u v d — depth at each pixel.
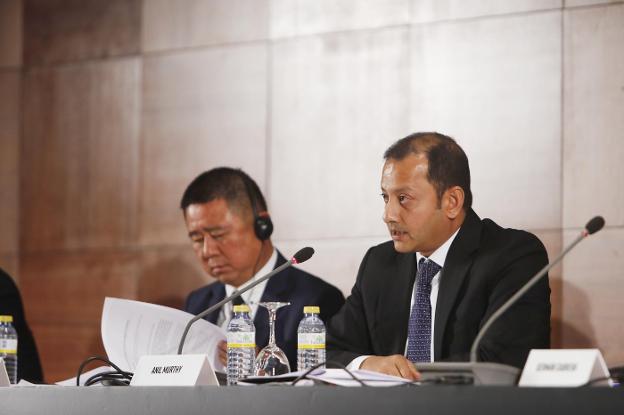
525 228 8.80
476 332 6.44
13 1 11.16
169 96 10.40
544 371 4.48
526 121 8.90
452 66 9.23
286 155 9.84
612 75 8.68
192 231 8.55
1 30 11.16
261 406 4.66
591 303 8.54
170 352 6.52
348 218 9.51
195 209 8.51
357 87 9.61
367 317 7.03
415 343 6.67
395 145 6.81
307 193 9.70
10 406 5.26
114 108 10.61
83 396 5.10
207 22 10.32
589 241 8.59
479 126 9.05
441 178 6.64
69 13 10.91
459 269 6.61
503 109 8.98
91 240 10.55
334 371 4.97
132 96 10.55
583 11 8.83
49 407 5.17
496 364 4.59
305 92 9.83
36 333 10.61
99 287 10.45
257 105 10.02
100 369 6.52
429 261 6.79
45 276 10.68
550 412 4.13
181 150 10.28
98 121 10.67
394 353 6.78
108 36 10.73
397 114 9.40
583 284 8.58
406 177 6.63
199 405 4.80
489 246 6.66
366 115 9.54
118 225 10.45
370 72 9.57
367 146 9.50
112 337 6.54
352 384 4.75
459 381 4.62
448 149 6.70
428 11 9.41
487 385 4.30
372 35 9.61
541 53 8.92
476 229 6.74
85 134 10.70
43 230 10.75
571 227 8.68
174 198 10.25
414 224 6.62
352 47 9.67
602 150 8.64
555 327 8.62
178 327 6.54
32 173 10.87
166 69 10.44
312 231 9.64
